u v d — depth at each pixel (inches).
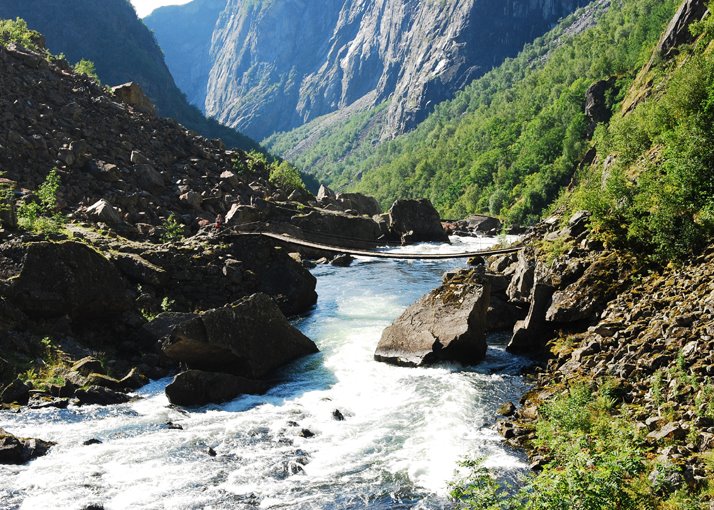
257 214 2062.0
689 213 1011.9
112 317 1083.3
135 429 762.8
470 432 736.3
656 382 700.7
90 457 683.4
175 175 2181.3
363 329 1211.2
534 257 1197.7
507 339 1115.9
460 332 971.9
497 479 621.9
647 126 1681.8
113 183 1887.3
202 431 760.3
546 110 7504.9
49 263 1003.9
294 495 613.3
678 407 651.5
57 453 689.0
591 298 987.9
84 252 1042.1
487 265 1508.4
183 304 1249.4
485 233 3449.8
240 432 758.5
